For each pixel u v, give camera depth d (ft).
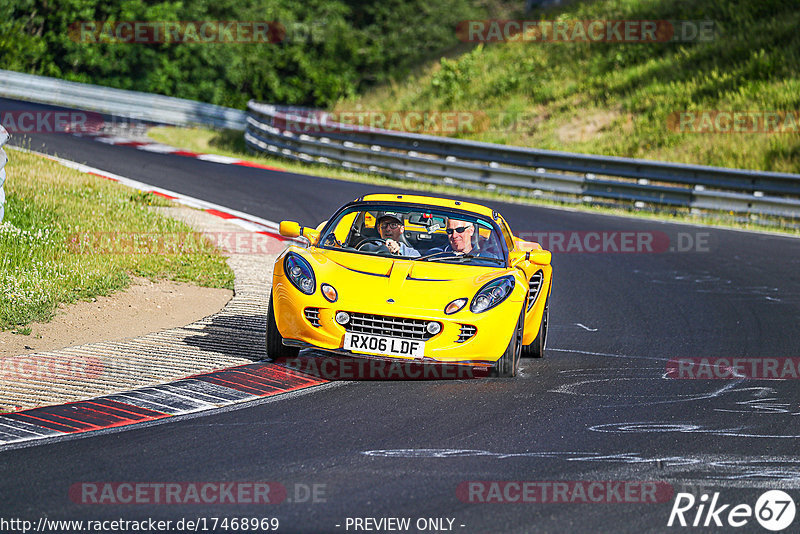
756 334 118.42
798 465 66.23
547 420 76.33
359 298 86.58
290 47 623.36
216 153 319.06
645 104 345.31
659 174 246.47
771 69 338.95
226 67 561.43
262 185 240.53
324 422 72.95
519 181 263.70
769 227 225.97
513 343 89.86
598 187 252.62
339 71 649.20
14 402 74.69
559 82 394.73
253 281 133.49
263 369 89.25
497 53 453.58
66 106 417.69
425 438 69.77
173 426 70.33
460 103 402.72
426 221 104.17
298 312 87.20
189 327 105.50
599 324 123.75
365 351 85.71
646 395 86.53
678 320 126.82
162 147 316.60
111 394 78.38
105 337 98.99
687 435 73.36
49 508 53.31
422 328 85.76
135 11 533.14
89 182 188.44
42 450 63.57
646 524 54.29
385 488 58.49
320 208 211.41
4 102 386.32
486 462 64.59
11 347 91.50
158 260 135.85
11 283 106.93
